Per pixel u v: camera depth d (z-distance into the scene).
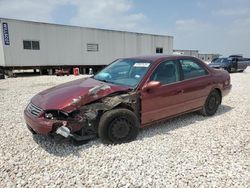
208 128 4.43
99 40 19.88
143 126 3.99
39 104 3.51
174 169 2.93
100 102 3.55
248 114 5.42
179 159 3.18
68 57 18.41
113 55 20.92
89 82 4.20
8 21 15.29
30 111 3.62
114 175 2.80
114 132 3.60
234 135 4.05
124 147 3.55
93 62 19.81
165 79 4.24
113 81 4.25
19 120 4.96
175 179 2.71
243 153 3.36
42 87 10.67
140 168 2.96
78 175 2.80
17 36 15.77
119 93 3.73
